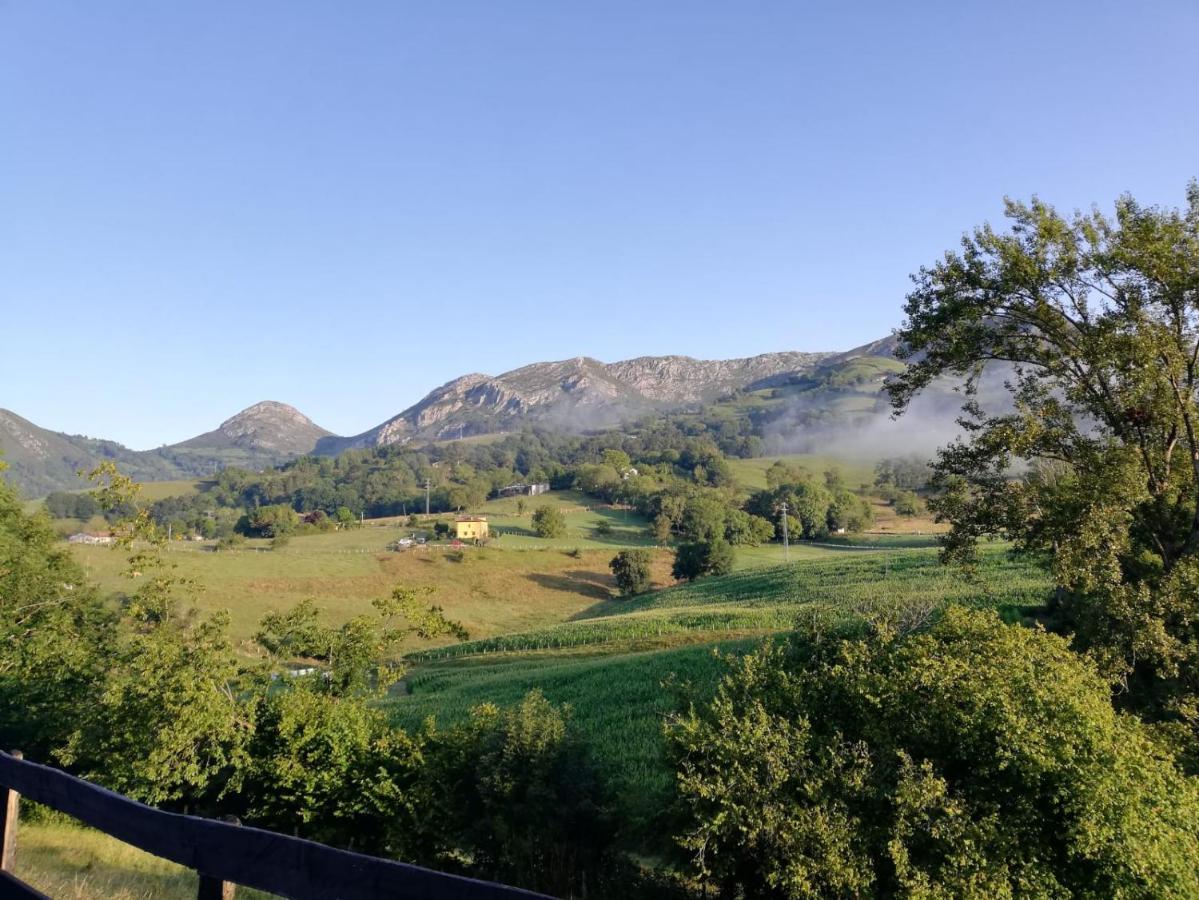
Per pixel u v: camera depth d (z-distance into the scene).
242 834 4.77
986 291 25.45
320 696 23.25
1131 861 13.92
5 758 6.89
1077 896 14.92
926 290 26.94
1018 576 64.19
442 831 21.86
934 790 15.34
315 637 24.69
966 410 27.70
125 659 25.94
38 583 33.41
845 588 74.00
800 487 158.62
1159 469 25.25
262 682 23.48
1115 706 24.86
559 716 23.11
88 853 14.27
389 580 115.44
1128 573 27.52
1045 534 25.48
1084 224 23.52
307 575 113.56
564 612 107.50
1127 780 14.86
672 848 19.17
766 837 16.81
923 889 14.23
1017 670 16.98
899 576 76.88
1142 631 22.11
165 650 22.02
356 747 22.66
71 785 6.08
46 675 28.03
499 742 22.02
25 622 31.77
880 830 15.96
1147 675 26.78
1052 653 18.39
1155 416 23.92
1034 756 14.98
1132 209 23.23
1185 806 15.16
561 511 186.00
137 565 24.64
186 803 24.16
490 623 99.94
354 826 22.61
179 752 21.47
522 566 127.75
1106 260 22.67
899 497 176.25
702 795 17.14
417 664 67.56
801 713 18.73
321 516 185.62
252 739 22.86
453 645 76.06
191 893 12.29
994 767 15.91
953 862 14.58
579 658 59.12
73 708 26.23
